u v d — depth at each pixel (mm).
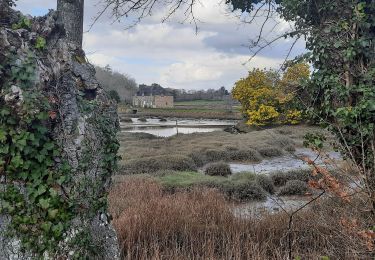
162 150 18812
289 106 7184
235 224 7262
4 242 3676
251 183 11688
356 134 6062
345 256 4984
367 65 6273
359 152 6070
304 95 6910
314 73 6613
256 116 27812
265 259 5863
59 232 3738
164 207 7930
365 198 4891
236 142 21375
